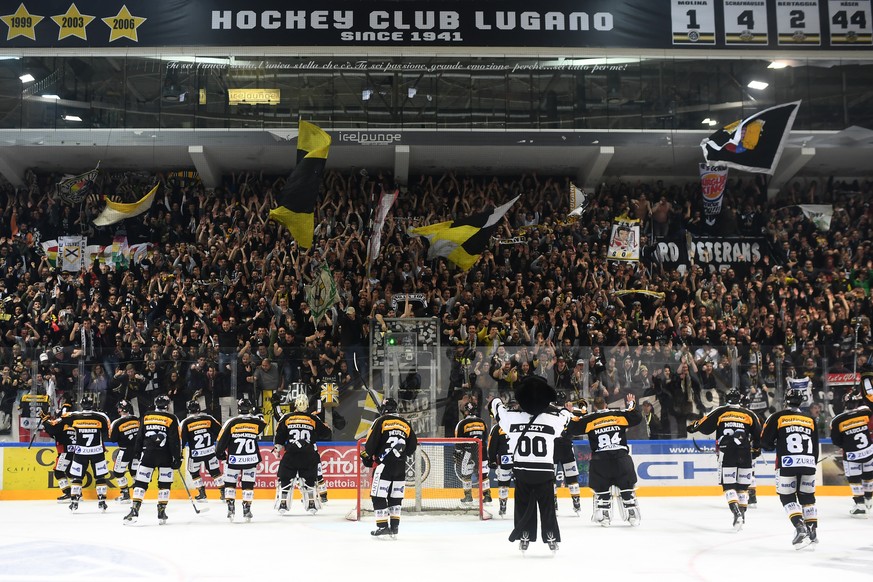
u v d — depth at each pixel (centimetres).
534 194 2341
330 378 1520
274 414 1509
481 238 1986
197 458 1265
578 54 2183
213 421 1281
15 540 995
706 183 2195
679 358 1562
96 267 2061
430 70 2217
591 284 2047
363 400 1520
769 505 1401
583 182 2441
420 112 2206
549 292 1970
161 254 2153
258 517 1233
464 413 1366
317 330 1792
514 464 853
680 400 1552
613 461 1120
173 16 2131
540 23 2156
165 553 895
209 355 1513
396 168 2322
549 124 2219
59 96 2172
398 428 1018
